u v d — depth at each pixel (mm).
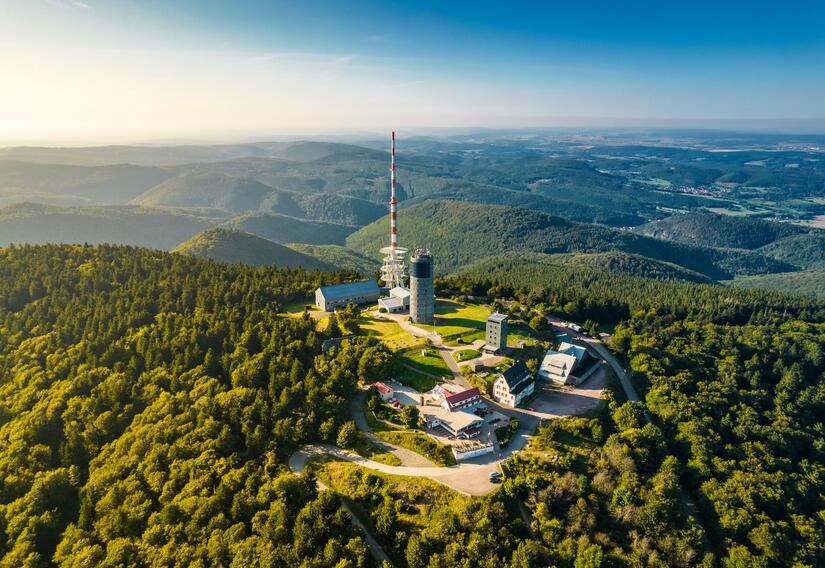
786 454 183000
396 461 149875
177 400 179250
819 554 133875
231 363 197750
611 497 139250
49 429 176125
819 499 160625
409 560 116000
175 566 117438
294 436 157375
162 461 151875
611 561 119250
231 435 157625
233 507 129750
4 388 192625
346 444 155750
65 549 131125
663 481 144875
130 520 133625
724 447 174625
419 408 174125
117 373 193875
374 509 132875
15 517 140125
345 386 179250
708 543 134750
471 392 176000
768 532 134750
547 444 158625
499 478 141500
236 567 113688
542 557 118875
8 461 159250
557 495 136500
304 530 118750
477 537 118000
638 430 165500
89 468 160750
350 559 114062
